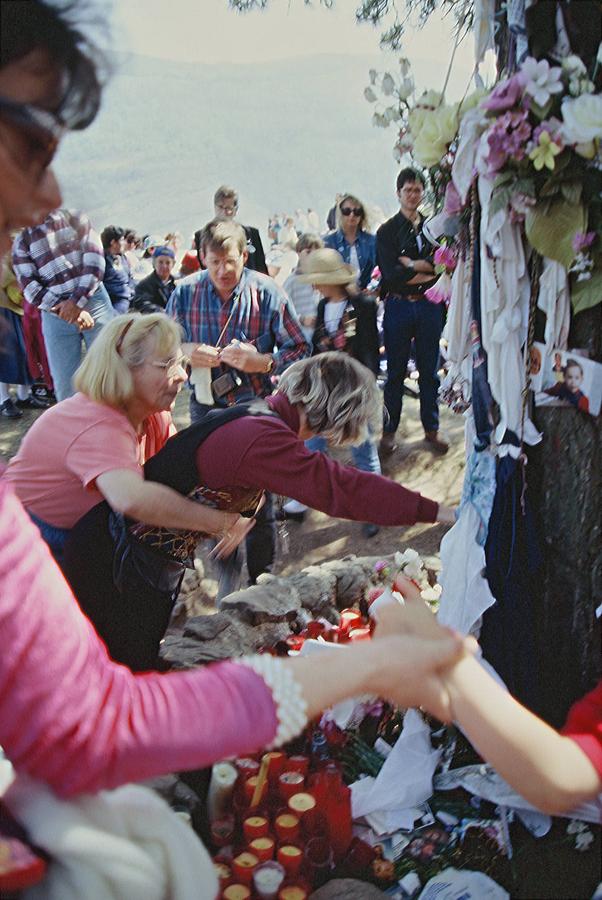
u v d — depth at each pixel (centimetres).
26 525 101
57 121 95
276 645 266
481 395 203
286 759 210
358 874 194
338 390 226
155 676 106
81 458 227
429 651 123
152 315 239
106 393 232
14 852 107
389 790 211
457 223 204
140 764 99
